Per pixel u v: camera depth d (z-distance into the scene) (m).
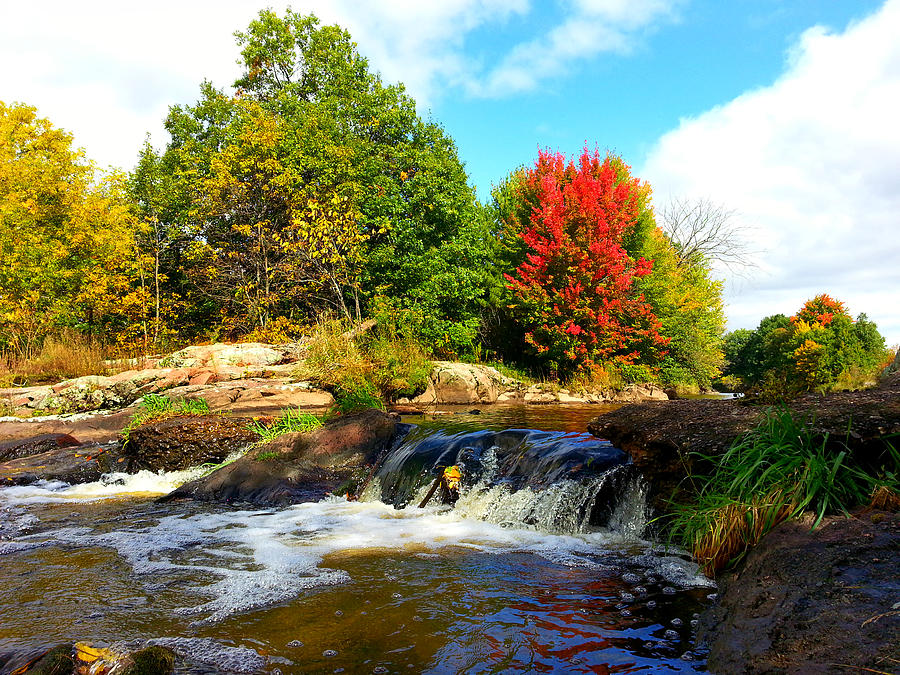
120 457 9.16
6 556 4.65
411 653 2.71
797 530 3.07
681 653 2.65
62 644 2.77
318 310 22.80
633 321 24.14
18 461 9.23
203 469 8.55
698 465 4.37
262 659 2.68
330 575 4.00
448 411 14.59
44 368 17.97
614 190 23.70
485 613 3.21
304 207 22.86
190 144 27.66
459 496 6.29
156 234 24.98
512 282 23.55
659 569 3.97
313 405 15.18
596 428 5.41
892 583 2.35
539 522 5.41
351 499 7.09
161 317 24.56
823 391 4.97
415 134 26.22
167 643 2.88
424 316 21.59
